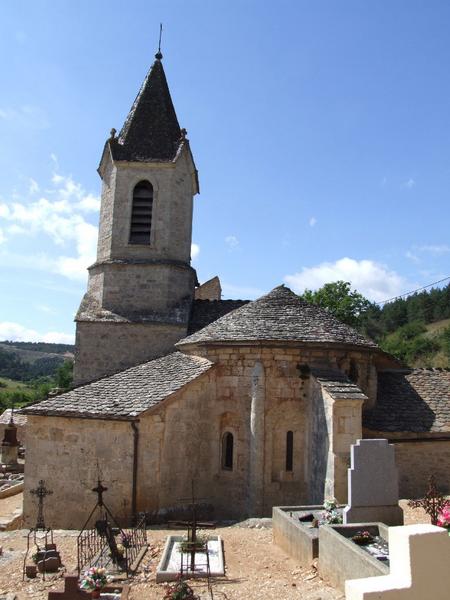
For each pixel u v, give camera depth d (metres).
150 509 14.81
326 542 9.26
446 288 85.81
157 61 28.22
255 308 18.56
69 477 15.41
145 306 23.91
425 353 59.91
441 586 6.68
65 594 8.39
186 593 8.27
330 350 16.98
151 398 15.47
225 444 17.16
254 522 13.96
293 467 16.39
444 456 16.38
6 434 29.75
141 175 25.03
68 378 69.25
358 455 10.81
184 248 25.22
